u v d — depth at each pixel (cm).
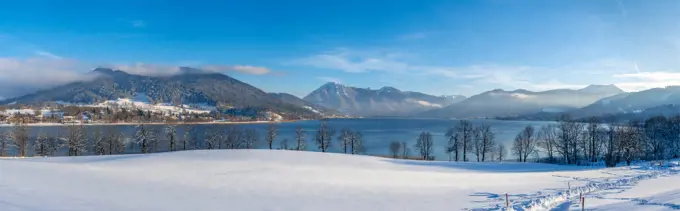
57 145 8681
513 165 5719
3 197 1770
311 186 2722
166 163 3672
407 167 4722
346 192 2506
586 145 8888
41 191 1988
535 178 3569
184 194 2202
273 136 10306
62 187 2162
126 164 3578
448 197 2320
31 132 13788
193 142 11062
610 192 2316
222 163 3759
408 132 19188
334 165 4178
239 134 11831
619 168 4591
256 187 2595
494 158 10594
